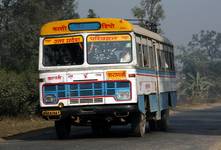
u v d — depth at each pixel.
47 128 23.70
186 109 48.12
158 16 45.12
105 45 16.91
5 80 26.12
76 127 25.20
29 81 27.67
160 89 20.44
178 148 14.41
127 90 16.67
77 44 17.03
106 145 15.05
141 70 17.47
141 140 16.72
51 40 17.30
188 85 69.25
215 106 57.06
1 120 25.77
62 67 17.05
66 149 14.24
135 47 16.84
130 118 17.77
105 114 16.94
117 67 16.73
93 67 16.83
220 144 15.72
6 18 44.75
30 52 41.69
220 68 107.94
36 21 45.19
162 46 21.55
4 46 43.38
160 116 20.25
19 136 20.27
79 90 16.88
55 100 17.05
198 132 20.50
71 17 51.38
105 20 16.94
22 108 27.36
